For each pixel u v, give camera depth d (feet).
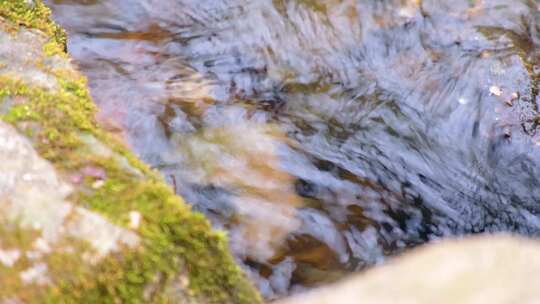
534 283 5.99
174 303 8.19
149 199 8.94
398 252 13.32
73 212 8.46
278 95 17.60
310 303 7.12
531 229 14.52
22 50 12.46
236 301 8.68
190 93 16.94
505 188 15.44
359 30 20.30
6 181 8.64
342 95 17.93
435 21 20.59
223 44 19.42
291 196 14.07
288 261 12.40
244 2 21.18
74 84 11.91
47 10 14.49
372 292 6.69
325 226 13.46
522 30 20.22
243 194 13.79
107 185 9.07
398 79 18.61
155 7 20.53
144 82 17.06
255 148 15.21
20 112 9.96
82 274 7.87
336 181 14.84
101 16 19.74
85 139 9.93
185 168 14.25
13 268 7.77
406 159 16.03
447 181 15.53
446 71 18.75
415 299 6.29
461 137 16.83
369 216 14.08
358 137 16.47
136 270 8.10
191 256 8.55
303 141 15.89
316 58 19.24
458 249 6.96
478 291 6.06
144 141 14.84
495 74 18.44
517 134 16.71
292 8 20.99
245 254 12.37
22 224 8.18
